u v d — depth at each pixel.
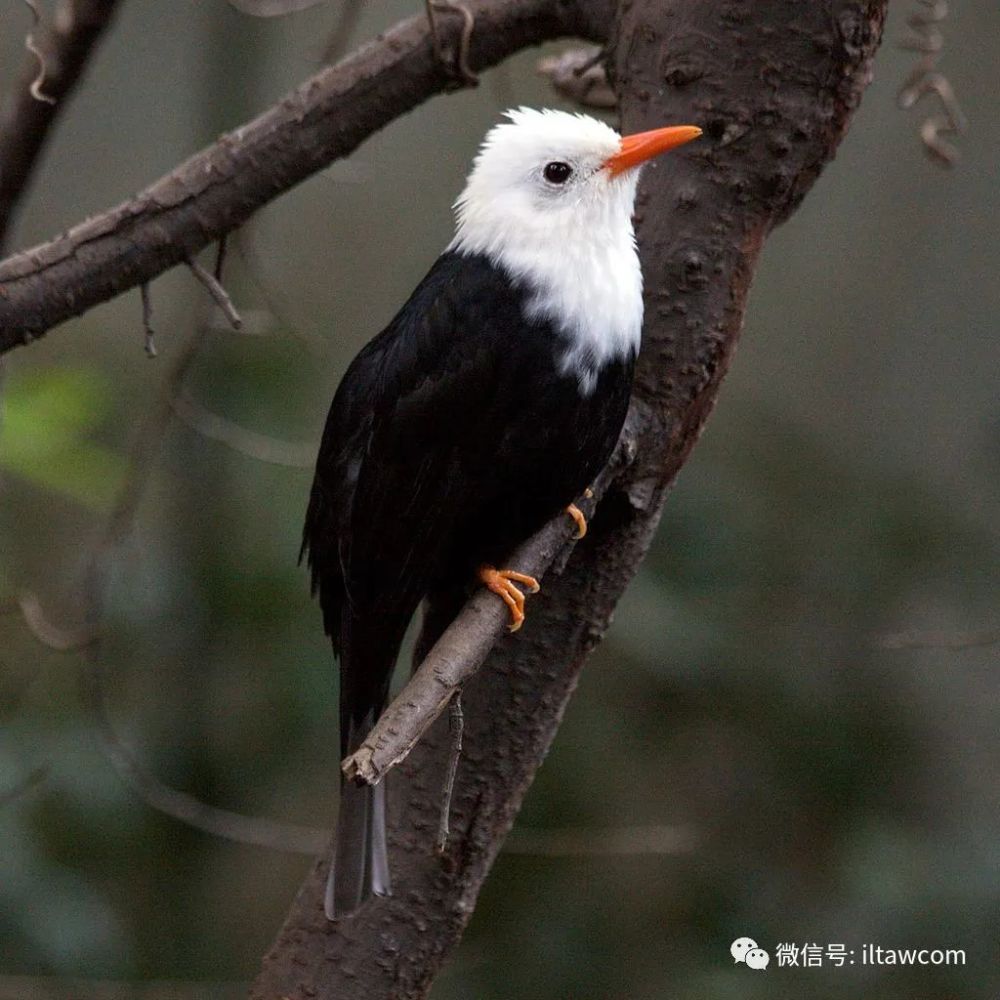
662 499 6.98
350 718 7.07
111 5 7.39
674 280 6.79
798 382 15.44
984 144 15.63
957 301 15.47
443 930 6.73
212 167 6.79
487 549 7.04
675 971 11.04
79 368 11.59
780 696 11.55
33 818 11.20
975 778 13.46
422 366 6.88
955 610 12.20
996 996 10.70
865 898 10.96
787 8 6.57
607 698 11.65
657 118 6.86
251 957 12.02
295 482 12.02
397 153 16.95
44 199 17.28
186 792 11.62
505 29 7.18
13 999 9.81
